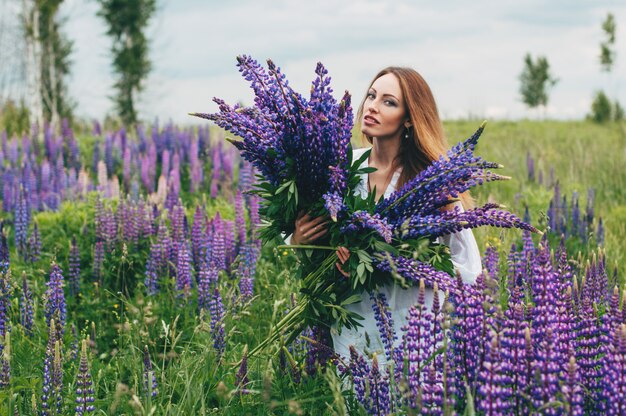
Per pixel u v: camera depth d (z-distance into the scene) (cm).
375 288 366
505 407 276
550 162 1249
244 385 366
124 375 439
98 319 584
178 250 588
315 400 347
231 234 657
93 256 680
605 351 304
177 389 392
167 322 550
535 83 5038
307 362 387
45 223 778
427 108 400
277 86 364
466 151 352
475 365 301
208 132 1189
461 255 387
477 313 304
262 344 404
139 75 3169
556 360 275
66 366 435
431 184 352
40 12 2450
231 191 998
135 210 712
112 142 1222
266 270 646
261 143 363
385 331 360
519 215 860
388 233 332
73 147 1220
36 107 2212
